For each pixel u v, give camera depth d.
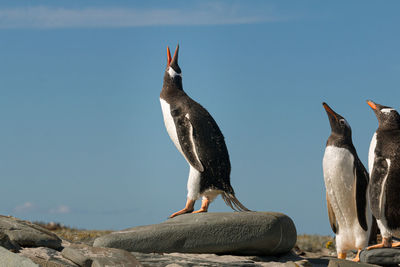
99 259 6.99
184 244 8.61
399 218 8.91
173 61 10.67
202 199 10.23
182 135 9.91
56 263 6.81
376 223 9.94
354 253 12.57
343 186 9.30
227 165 10.14
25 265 6.22
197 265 7.72
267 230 8.77
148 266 7.56
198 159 9.77
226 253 8.93
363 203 9.37
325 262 9.44
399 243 9.40
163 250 8.56
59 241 7.92
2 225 7.77
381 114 9.31
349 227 9.58
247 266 8.07
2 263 6.42
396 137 9.03
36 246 7.61
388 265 9.02
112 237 8.52
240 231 8.74
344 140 9.38
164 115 10.30
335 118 9.44
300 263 8.68
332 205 9.57
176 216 9.33
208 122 10.08
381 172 8.95
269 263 8.54
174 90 10.44
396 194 8.86
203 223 8.77
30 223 8.54
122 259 7.14
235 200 10.09
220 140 10.16
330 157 9.34
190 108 10.10
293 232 9.34
